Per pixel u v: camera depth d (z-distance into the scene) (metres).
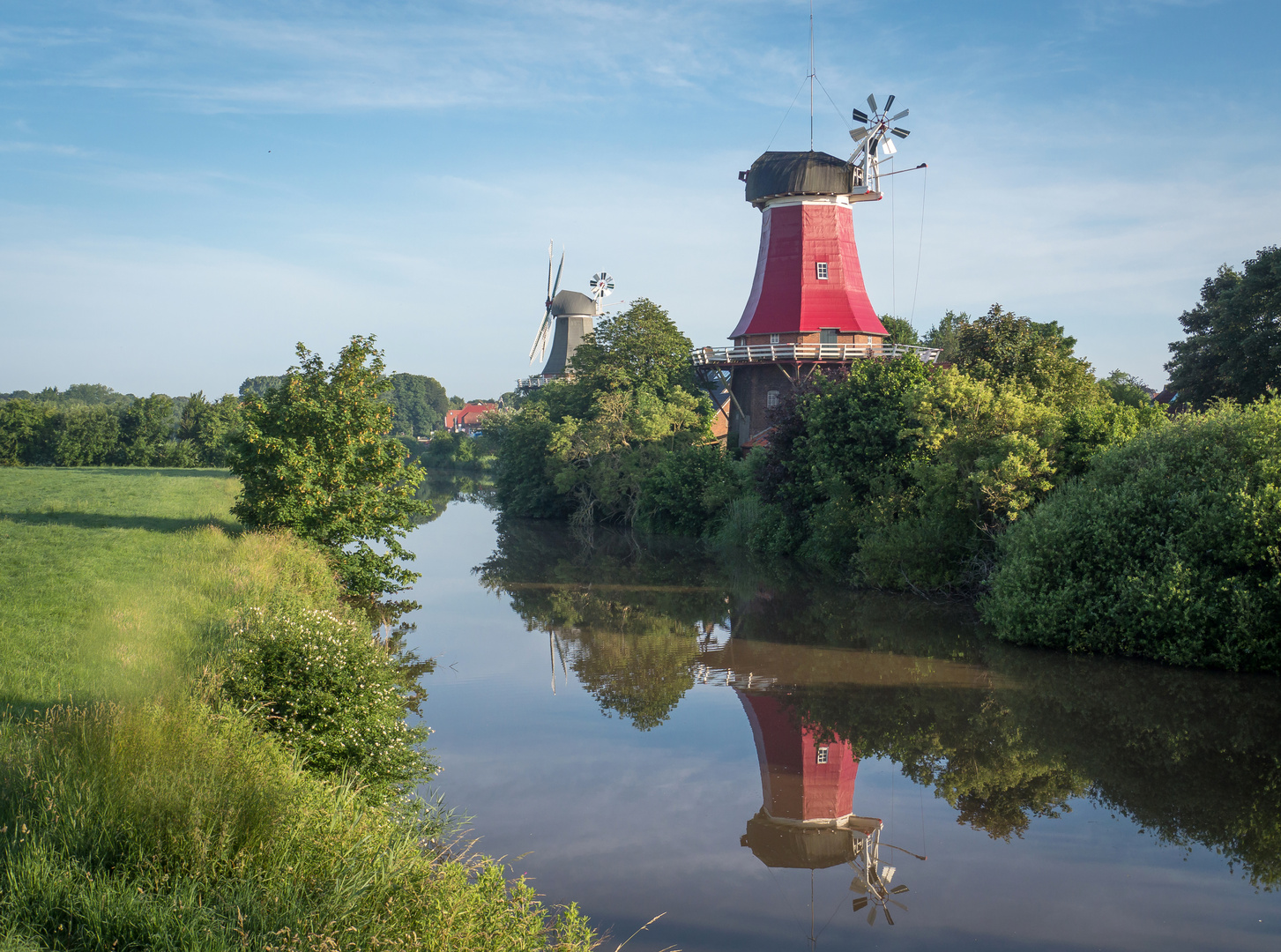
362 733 9.75
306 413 21.12
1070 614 18.14
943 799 11.06
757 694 15.49
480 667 17.16
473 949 5.42
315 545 20.64
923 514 25.16
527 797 10.75
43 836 5.41
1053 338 33.47
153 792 6.09
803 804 10.81
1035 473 21.95
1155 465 17.92
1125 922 8.09
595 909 8.15
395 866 6.21
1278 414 17.22
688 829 9.95
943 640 19.50
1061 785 11.48
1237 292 32.97
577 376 53.81
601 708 14.59
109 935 4.84
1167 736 13.14
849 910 8.22
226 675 9.55
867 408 28.94
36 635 10.70
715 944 7.59
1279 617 15.75
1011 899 8.53
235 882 5.56
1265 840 9.79
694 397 52.25
